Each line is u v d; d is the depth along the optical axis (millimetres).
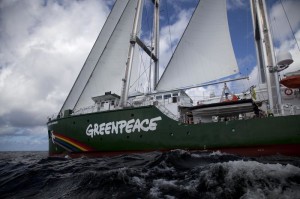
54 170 10750
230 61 18188
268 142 11820
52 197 6676
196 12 20281
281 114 12133
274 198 5051
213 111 14312
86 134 16875
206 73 18875
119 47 23078
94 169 10367
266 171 6461
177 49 20609
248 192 5453
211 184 6207
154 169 8758
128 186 6754
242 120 12609
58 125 18750
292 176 6109
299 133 11305
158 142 14305
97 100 20094
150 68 23047
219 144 12836
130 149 15062
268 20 14156
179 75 19984
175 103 16406
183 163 9922
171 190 6203
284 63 12375
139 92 21578
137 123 15188
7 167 14508
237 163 7305
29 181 8953
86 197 6246
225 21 18781
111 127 15977
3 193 7699
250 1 18250
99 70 22375
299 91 13289
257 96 15406
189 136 13617
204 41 19562
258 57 17781
